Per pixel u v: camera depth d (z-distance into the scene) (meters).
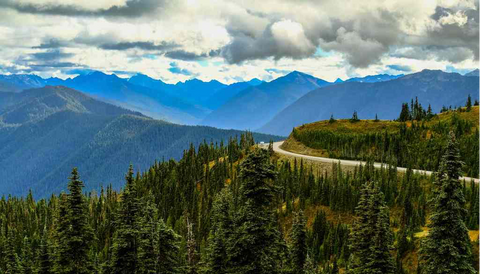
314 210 123.69
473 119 176.38
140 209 42.78
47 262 47.75
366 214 43.81
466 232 39.06
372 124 196.88
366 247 43.28
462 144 149.12
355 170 132.62
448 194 39.16
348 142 171.62
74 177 44.12
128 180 43.19
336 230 106.00
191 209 151.38
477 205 88.75
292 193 135.25
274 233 32.59
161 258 39.12
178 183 180.62
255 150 33.12
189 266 44.16
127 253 41.06
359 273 42.31
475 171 128.50
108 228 139.00
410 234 88.38
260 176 31.88
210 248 43.28
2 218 178.12
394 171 125.19
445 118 184.75
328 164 151.50
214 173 173.12
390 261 41.25
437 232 39.47
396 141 158.88
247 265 31.83
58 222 43.84
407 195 109.88
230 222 44.59
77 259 43.47
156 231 39.31
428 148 152.88
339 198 121.25
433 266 39.28
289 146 194.75
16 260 67.00
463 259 38.47
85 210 44.22
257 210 32.12
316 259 99.81
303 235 57.59
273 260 32.78
